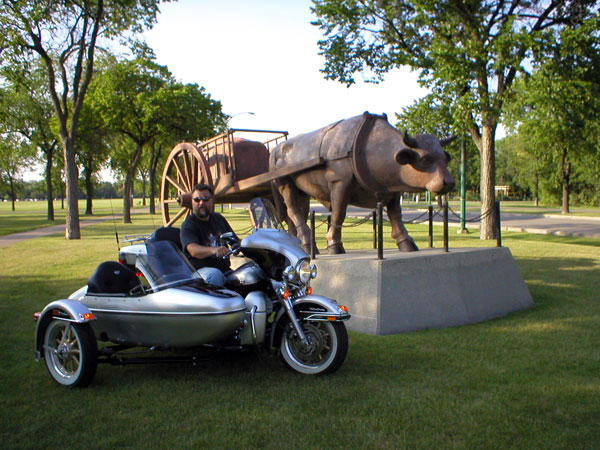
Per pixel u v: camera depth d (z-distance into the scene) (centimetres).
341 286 681
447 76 1628
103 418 395
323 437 357
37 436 364
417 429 367
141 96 3247
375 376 480
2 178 6506
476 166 5931
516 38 1525
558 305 789
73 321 451
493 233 1889
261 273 519
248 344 491
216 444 350
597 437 352
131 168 3497
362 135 785
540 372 487
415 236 2028
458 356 538
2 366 527
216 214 598
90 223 3522
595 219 3200
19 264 1309
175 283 489
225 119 3538
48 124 3834
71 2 2038
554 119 1694
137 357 490
